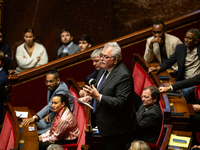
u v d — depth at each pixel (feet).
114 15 63.10
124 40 46.85
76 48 53.06
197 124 30.76
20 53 53.47
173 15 58.65
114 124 25.95
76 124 37.09
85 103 27.37
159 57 41.73
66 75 47.37
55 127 36.24
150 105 32.63
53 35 62.69
